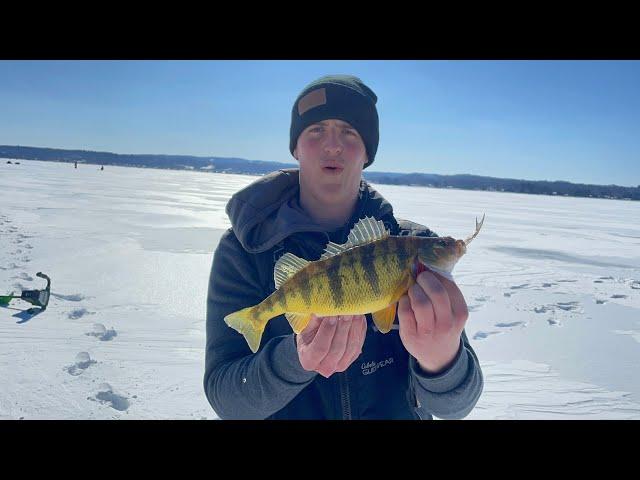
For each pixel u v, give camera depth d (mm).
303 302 692
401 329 646
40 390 1331
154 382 1426
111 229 4520
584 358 1812
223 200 9594
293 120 912
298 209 847
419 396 742
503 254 4402
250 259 840
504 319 2301
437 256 709
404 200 13359
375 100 934
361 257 692
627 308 2543
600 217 10680
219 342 807
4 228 4188
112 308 2148
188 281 2668
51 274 2705
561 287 3047
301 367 672
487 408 1384
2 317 1948
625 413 1372
